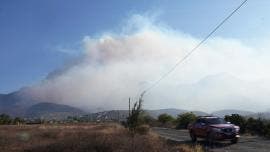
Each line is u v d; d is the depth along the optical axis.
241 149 21.62
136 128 32.50
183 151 19.39
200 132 27.11
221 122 26.78
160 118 75.00
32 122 115.88
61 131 41.28
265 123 36.69
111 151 18.09
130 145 17.95
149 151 17.81
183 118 55.25
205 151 20.56
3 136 33.19
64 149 19.69
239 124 38.97
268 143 25.23
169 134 38.03
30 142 28.62
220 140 25.25
